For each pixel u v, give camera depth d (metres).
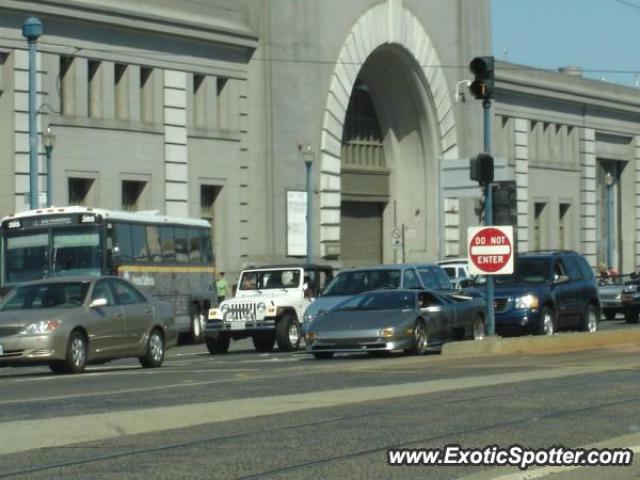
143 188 98.25
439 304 54.94
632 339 59.19
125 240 71.44
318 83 113.38
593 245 155.62
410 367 44.84
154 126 98.88
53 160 90.00
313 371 44.31
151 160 98.56
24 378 45.19
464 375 40.97
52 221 69.69
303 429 27.69
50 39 90.00
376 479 21.70
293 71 110.69
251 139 108.69
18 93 88.00
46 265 69.19
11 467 23.39
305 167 111.69
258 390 37.00
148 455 24.45
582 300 65.75
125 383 41.31
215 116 105.25
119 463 23.62
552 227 148.12
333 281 60.50
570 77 150.00
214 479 21.84
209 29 102.88
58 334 45.59
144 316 50.25
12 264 69.69
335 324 52.50
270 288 65.75
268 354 61.56
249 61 108.38
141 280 72.69
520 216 141.38
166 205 99.81
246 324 63.44
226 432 27.39
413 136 131.00
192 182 102.38
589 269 67.94
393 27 122.31
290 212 109.88
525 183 142.62
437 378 39.97
